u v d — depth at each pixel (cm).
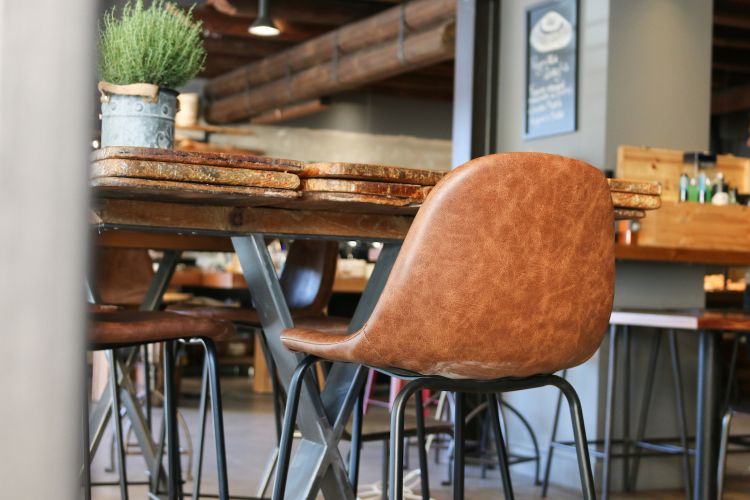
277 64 1005
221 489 199
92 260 48
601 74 473
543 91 504
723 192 492
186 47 209
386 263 219
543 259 162
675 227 467
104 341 180
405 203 182
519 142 519
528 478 461
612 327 401
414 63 800
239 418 621
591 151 477
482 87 530
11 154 44
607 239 170
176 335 190
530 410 476
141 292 345
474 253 156
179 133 1205
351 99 1258
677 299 471
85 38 45
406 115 1278
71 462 46
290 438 182
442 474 453
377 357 160
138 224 191
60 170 45
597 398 439
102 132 205
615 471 440
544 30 504
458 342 158
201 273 663
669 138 489
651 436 449
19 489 44
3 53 43
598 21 477
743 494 416
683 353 459
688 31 495
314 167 179
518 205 158
